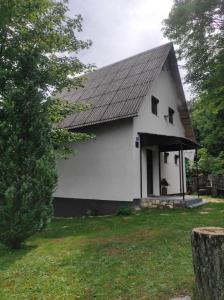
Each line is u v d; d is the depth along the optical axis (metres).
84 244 6.25
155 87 14.01
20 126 6.27
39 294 3.91
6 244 6.27
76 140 11.66
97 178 12.82
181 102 16.50
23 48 8.78
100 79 15.49
